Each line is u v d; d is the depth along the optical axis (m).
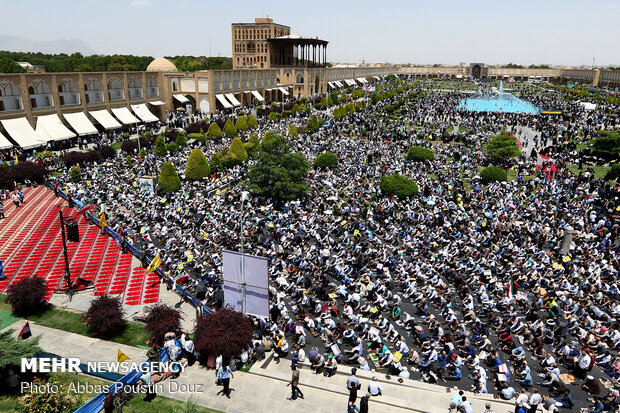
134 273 25.12
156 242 29.12
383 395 14.98
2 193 35.22
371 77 185.00
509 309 21.11
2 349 13.95
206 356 16.33
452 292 22.83
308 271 25.08
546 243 29.34
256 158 39.53
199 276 24.36
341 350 18.55
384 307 21.62
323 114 89.69
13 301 19.73
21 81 51.88
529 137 70.06
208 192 39.50
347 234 29.56
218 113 85.19
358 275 24.86
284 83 118.88
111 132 63.44
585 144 63.72
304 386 15.40
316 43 128.75
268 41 133.00
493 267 25.23
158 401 14.09
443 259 26.09
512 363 18.00
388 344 19.02
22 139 50.25
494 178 44.19
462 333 18.95
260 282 17.97
